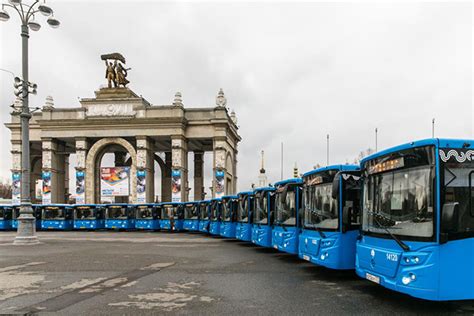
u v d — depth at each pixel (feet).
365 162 33.32
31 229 83.56
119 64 198.18
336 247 38.42
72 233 131.44
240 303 30.55
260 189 67.15
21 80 82.69
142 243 86.17
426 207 26.40
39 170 228.84
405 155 28.45
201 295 33.32
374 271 30.27
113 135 192.03
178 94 193.06
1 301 31.60
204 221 116.57
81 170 192.13
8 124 204.74
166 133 190.19
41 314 27.78
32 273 44.86
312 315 27.30
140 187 187.32
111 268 48.26
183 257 59.31
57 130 194.49
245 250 70.03
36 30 84.43
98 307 29.58
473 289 26.02
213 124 193.88
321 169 42.19
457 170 26.63
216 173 191.72
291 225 51.65
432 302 30.91
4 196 391.65
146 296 33.04
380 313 27.81
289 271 45.85
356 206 39.27
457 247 26.00
